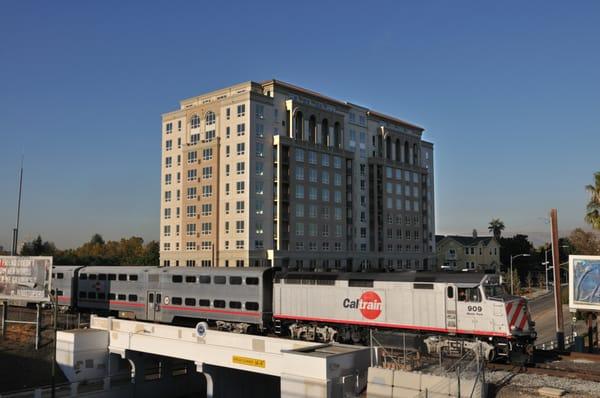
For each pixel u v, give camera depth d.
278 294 37.12
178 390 39.78
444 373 22.66
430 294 30.03
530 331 28.12
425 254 101.38
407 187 99.00
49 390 33.06
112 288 48.34
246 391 35.03
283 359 25.48
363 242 88.69
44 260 41.28
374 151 94.19
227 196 74.94
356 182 89.19
